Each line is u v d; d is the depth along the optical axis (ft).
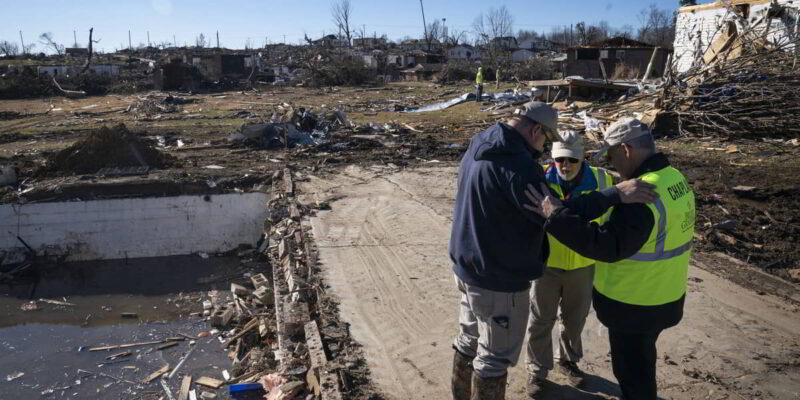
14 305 33.96
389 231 30.48
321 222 32.35
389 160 49.88
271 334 25.46
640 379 11.39
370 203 36.42
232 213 43.29
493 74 169.07
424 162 48.96
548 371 14.49
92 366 25.61
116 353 26.86
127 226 42.19
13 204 40.09
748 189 33.09
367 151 54.70
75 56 301.43
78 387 23.77
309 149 56.08
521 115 10.67
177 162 49.60
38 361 26.30
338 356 17.46
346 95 136.46
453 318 19.97
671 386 14.94
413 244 28.27
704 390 14.73
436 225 31.48
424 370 16.51
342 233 30.19
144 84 167.63
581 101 77.00
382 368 16.71
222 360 25.40
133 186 42.16
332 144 58.23
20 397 23.13
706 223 28.43
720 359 16.24
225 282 36.81
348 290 22.62
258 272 37.99
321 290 22.66
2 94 141.59
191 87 161.89
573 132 13.43
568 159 13.26
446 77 177.58
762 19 56.65
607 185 13.99
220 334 28.37
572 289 13.66
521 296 11.02
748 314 19.08
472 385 11.50
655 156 10.76
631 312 10.83
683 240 10.74
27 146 62.54
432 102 106.63
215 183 43.52
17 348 27.86
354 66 177.06
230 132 71.56
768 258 24.21
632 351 11.34
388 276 24.06
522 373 15.83
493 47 227.20
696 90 53.06
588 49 132.57
